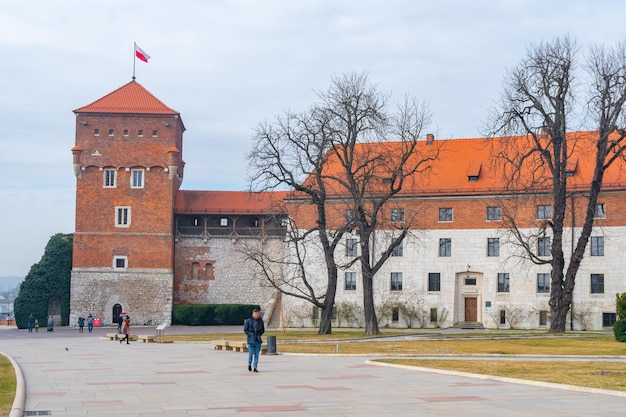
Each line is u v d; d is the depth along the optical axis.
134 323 84.94
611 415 17.81
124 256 85.56
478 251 73.81
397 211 75.75
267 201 88.88
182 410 18.88
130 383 25.22
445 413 18.22
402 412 18.41
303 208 79.50
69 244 89.00
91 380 26.42
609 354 37.75
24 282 87.25
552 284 58.66
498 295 72.88
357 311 76.69
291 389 23.06
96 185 85.94
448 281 74.44
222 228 88.44
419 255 75.38
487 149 78.25
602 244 70.00
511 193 68.38
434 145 80.25
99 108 86.38
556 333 56.22
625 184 69.12
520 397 21.00
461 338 52.50
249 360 29.02
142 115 86.50
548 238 71.56
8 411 18.25
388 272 76.12
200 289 87.81
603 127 57.03
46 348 48.31
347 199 73.88
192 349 45.53
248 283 87.69
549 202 71.62
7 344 54.00
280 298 84.69
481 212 74.00
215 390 22.95
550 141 58.31
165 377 27.27
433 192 75.00
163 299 85.19
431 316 74.50
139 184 86.25
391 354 37.78
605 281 69.50
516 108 58.31
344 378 26.28
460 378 26.17
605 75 56.84
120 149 86.25
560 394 21.64
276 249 87.38
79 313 85.00
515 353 38.19
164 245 85.69
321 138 59.75
